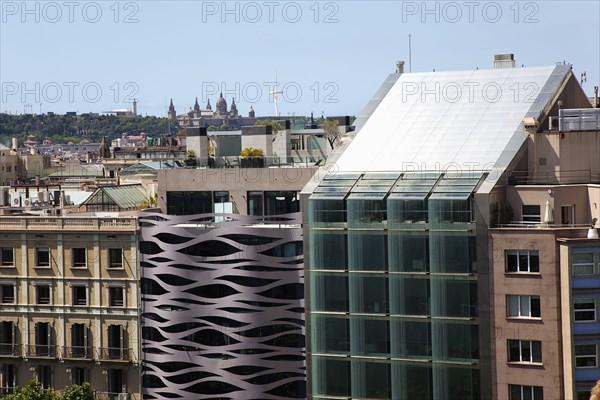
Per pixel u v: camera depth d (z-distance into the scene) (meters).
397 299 163.88
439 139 171.88
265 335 180.50
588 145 167.88
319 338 168.75
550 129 169.62
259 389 180.75
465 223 159.88
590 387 154.00
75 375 193.88
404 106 179.75
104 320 191.12
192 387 185.00
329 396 168.38
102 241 190.50
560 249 154.50
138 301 188.38
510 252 157.75
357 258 166.12
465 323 160.25
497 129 170.25
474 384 160.25
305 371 178.00
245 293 180.62
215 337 183.12
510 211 161.88
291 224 179.62
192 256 183.88
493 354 158.88
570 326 153.75
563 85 175.12
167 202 192.88
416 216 162.62
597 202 158.75
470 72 180.62
